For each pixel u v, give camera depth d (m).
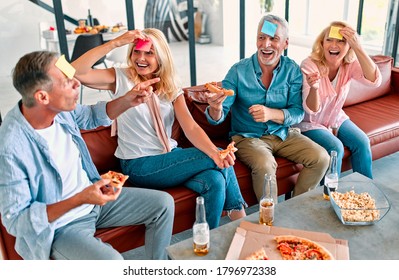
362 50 2.32
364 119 2.72
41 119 1.50
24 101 1.43
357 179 1.89
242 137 2.30
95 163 2.11
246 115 2.32
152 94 1.95
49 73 1.39
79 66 1.86
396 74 3.19
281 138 2.27
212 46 7.73
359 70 2.43
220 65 6.22
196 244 1.41
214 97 2.04
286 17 4.18
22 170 1.43
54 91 1.42
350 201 1.63
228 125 2.49
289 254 1.38
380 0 5.40
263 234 1.49
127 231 1.75
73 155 1.65
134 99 1.75
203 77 5.53
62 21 3.12
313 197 1.76
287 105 2.32
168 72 1.98
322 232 1.53
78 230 1.54
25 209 1.41
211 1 7.73
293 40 7.49
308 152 2.17
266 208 1.56
